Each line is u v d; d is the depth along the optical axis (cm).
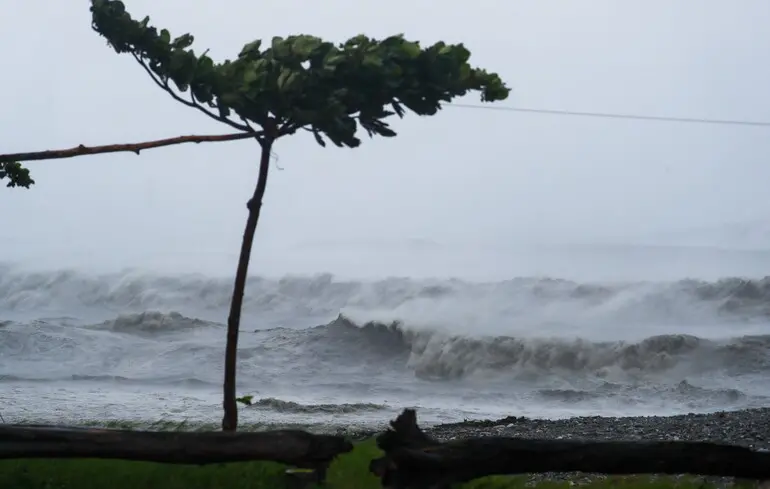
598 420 3791
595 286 8600
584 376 6438
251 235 2092
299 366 6612
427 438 1544
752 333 7081
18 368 6328
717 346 6506
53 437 1538
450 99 2059
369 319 7219
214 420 4075
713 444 1603
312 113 1981
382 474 1512
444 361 6662
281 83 1981
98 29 2106
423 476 1514
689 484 1875
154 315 7781
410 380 6369
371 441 2267
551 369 6556
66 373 6181
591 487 1916
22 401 4847
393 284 9500
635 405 5316
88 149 2095
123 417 4209
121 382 5869
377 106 2027
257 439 1580
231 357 2059
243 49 2116
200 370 6344
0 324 7212
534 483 1978
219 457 1565
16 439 1527
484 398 5550
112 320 7725
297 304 9844
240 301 2077
